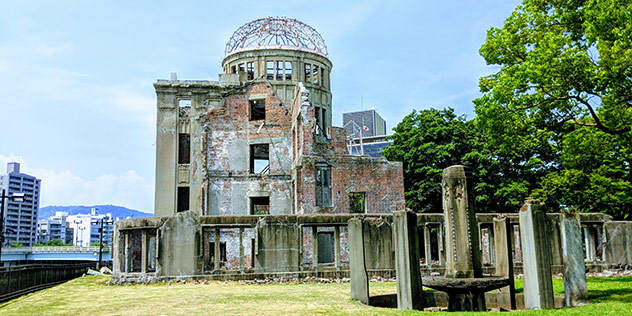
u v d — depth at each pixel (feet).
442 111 126.62
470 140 119.55
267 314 35.73
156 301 45.09
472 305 38.32
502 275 44.01
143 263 67.26
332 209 92.48
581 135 56.59
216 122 110.73
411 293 38.45
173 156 117.91
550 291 37.11
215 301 43.86
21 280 55.47
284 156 110.01
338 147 101.96
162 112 119.34
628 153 59.11
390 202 95.04
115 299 48.21
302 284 62.34
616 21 45.29
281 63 142.82
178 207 118.62
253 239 69.15
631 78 46.85
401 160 123.54
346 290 52.70
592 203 92.73
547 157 114.32
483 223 71.10
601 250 74.28
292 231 67.41
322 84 146.72
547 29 59.98
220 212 107.24
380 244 68.80
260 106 122.11
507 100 54.54
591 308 35.06
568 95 50.75
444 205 41.06
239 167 109.50
